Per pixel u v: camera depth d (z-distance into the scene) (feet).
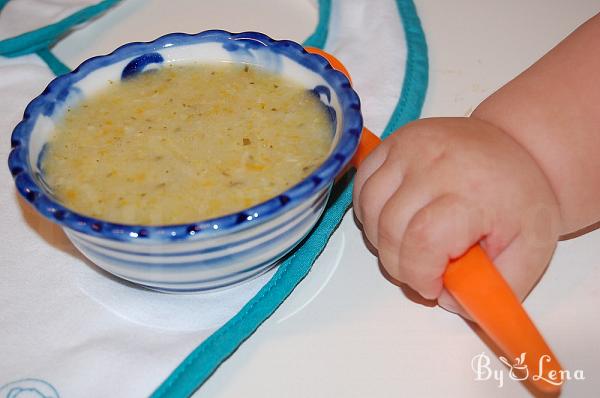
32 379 0.98
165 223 0.97
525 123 1.08
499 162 1.03
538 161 1.07
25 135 1.02
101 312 1.05
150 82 1.16
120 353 1.00
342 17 1.53
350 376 0.99
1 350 1.01
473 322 1.04
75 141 1.08
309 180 0.93
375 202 1.06
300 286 1.10
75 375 0.98
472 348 1.02
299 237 1.03
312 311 1.07
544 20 1.52
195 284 1.01
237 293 1.07
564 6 1.55
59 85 1.10
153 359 0.99
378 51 1.46
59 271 1.10
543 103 1.09
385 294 1.08
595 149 1.07
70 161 1.05
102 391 0.97
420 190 1.02
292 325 1.05
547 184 1.05
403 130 1.10
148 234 0.89
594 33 1.13
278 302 1.05
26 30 1.50
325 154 1.04
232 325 1.03
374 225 1.07
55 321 1.04
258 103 1.12
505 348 0.95
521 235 1.01
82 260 1.11
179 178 1.02
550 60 1.13
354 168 1.17
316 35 1.48
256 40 1.16
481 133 1.07
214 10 1.58
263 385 0.99
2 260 1.12
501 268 1.02
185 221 0.97
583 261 1.10
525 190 1.02
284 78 1.15
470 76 1.41
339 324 1.05
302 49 1.13
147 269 0.97
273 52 1.15
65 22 1.48
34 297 1.07
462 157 1.03
